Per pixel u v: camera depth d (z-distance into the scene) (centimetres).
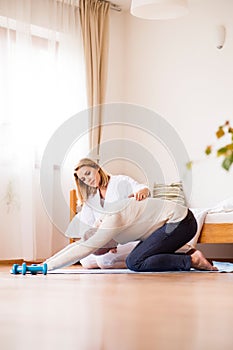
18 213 517
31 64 530
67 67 571
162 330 134
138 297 216
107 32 614
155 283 288
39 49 551
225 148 113
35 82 542
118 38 648
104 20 613
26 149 520
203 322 148
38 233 536
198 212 488
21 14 523
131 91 645
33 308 179
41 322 147
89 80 590
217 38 577
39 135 541
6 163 510
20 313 166
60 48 567
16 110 518
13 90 518
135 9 486
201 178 585
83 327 138
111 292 237
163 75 623
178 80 611
